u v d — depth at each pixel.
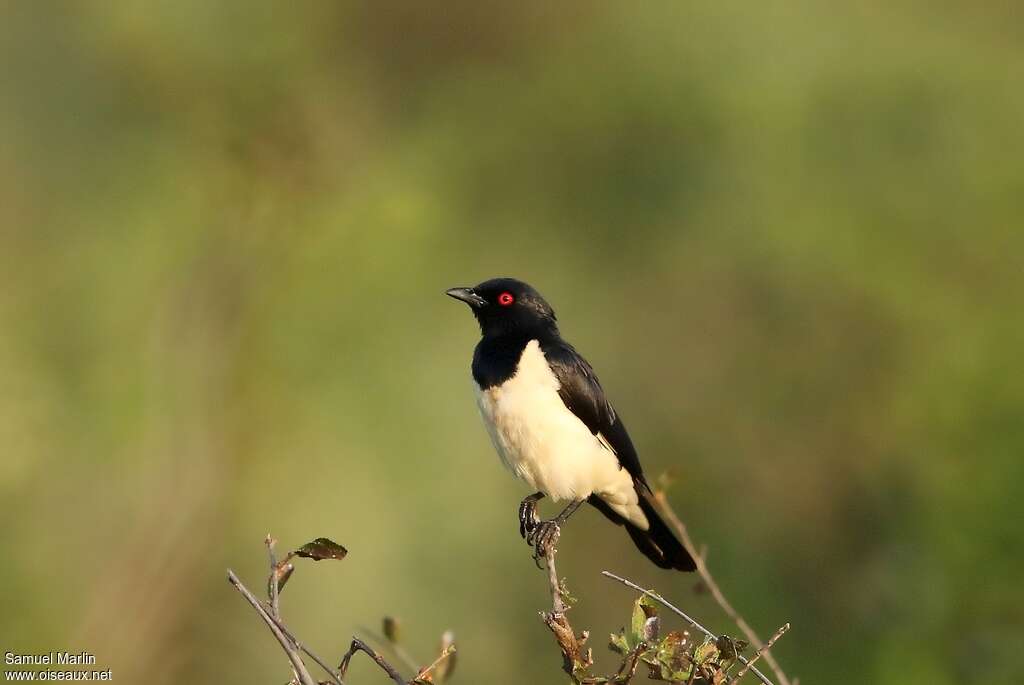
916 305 16.56
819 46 16.72
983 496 13.47
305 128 16.50
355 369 15.09
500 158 17.17
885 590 13.41
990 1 17.20
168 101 16.25
